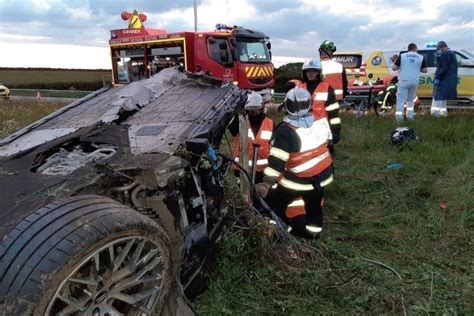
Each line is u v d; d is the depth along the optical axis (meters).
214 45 13.09
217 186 3.12
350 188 5.35
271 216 3.74
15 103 15.45
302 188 3.77
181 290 2.49
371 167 6.08
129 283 2.12
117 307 2.17
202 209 2.87
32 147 2.95
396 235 4.12
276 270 3.37
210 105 3.53
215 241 3.11
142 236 2.14
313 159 3.75
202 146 2.78
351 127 8.66
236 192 3.62
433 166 5.99
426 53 13.95
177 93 3.92
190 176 2.82
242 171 3.58
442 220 4.26
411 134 7.35
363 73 15.48
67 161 2.70
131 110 3.53
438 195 4.96
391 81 13.95
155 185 2.42
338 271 3.44
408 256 3.74
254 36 13.71
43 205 2.18
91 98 4.07
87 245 1.87
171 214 2.53
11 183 2.46
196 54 13.19
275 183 3.80
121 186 2.49
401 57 9.34
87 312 1.96
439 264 3.62
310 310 2.96
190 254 2.69
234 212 3.54
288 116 3.76
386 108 11.77
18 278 1.77
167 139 2.92
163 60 14.23
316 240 3.90
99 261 2.00
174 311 2.44
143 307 2.22
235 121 4.37
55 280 1.78
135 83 4.08
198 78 4.20
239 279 3.19
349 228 4.39
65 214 1.96
